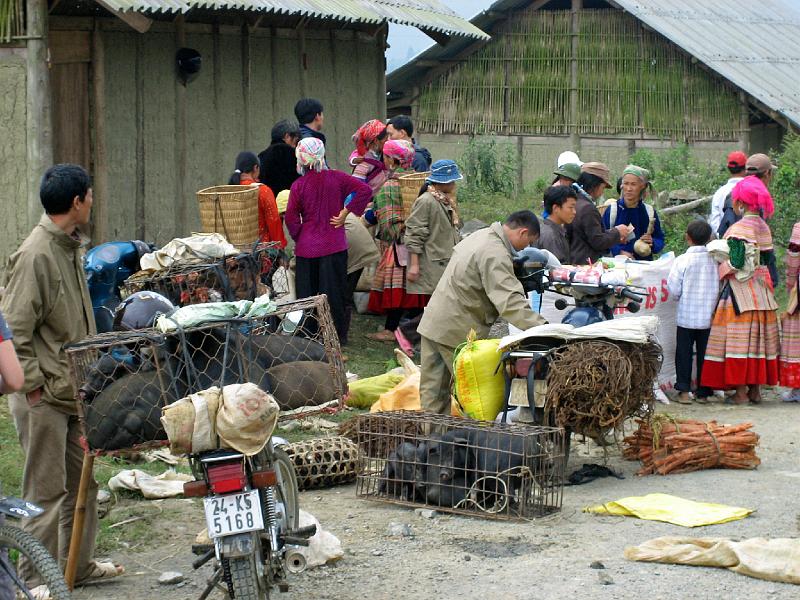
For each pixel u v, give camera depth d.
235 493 4.59
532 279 7.97
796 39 25.27
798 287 10.05
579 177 10.13
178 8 10.65
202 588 5.58
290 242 13.77
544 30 22.17
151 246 8.77
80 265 5.45
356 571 5.71
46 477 5.33
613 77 21.84
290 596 5.38
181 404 4.60
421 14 15.35
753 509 6.68
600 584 5.41
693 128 21.41
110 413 5.08
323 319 5.48
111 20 11.54
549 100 22.25
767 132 21.73
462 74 22.88
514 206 20.41
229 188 10.50
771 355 9.96
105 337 5.25
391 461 6.99
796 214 17.16
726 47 21.88
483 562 5.81
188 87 12.61
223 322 5.15
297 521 5.51
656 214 10.73
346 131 15.33
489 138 22.31
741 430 7.77
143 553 6.13
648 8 21.88
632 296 7.96
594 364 7.02
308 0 13.20
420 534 6.34
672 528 6.36
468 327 7.80
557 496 6.97
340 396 5.51
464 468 6.72
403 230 11.33
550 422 7.28
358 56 15.53
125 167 11.82
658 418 7.69
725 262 9.85
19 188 10.40
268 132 13.88
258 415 4.59
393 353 11.48
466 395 7.50
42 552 4.23
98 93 11.42
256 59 13.62
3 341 4.43
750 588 5.34
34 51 10.17
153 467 7.70
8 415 8.69
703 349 10.10
